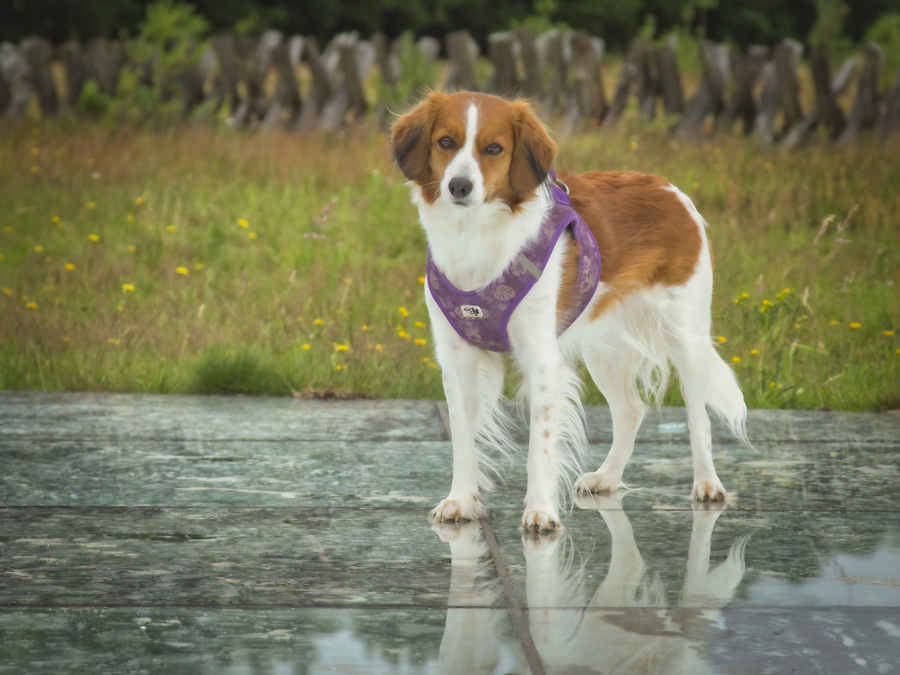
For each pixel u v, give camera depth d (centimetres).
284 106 1742
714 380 492
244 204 1200
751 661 282
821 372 755
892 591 340
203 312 869
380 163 1365
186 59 1795
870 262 1009
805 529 416
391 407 683
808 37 3381
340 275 988
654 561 373
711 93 1584
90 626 304
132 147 1442
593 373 507
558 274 439
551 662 281
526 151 422
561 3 3453
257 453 548
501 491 487
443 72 1856
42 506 439
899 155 1315
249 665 277
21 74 1836
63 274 954
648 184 505
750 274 952
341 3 3353
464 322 436
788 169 1292
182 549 382
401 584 346
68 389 732
